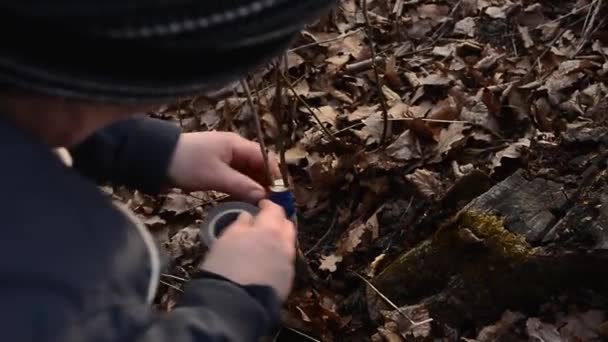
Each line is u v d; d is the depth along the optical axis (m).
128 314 0.89
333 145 2.65
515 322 1.93
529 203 1.95
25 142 0.82
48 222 0.82
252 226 1.17
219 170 1.40
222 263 1.10
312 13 0.83
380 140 2.65
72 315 0.82
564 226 1.85
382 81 2.95
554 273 1.87
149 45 0.73
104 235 0.87
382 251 2.24
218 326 1.01
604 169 1.94
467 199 2.16
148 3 0.70
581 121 2.46
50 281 0.81
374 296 2.06
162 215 2.61
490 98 2.65
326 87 2.99
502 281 1.91
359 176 2.46
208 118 2.99
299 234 2.38
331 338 2.09
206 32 0.74
